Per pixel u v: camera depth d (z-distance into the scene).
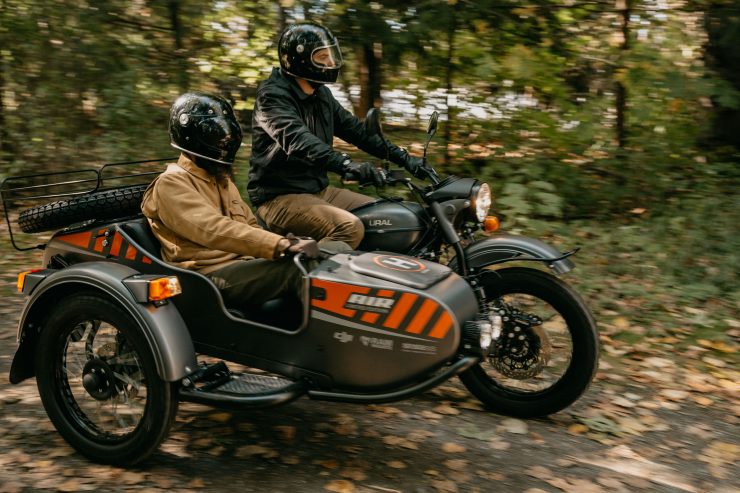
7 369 3.98
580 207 6.85
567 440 3.43
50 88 7.42
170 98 7.46
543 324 3.55
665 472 3.19
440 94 7.03
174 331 2.88
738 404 3.92
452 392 3.91
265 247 3.01
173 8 7.08
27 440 3.20
